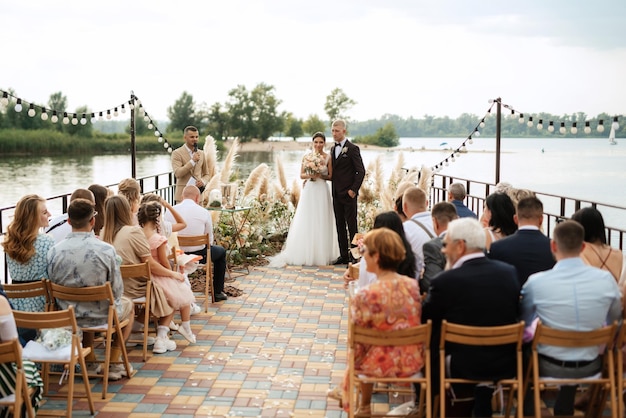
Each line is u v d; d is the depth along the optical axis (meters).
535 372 3.68
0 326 3.62
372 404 4.57
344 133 9.28
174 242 6.53
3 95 7.71
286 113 54.44
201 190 10.26
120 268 5.24
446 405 4.02
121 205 5.48
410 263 4.14
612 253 4.47
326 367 5.36
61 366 5.11
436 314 3.81
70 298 4.62
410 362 3.77
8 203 18.53
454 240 3.79
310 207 9.32
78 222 4.74
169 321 5.75
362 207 10.85
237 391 4.85
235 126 54.03
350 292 4.50
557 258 3.85
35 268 4.75
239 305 7.23
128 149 51.88
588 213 4.48
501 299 3.69
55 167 33.62
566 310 3.69
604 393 3.96
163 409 4.51
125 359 5.04
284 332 6.29
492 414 4.14
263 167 10.34
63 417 4.34
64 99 52.00
